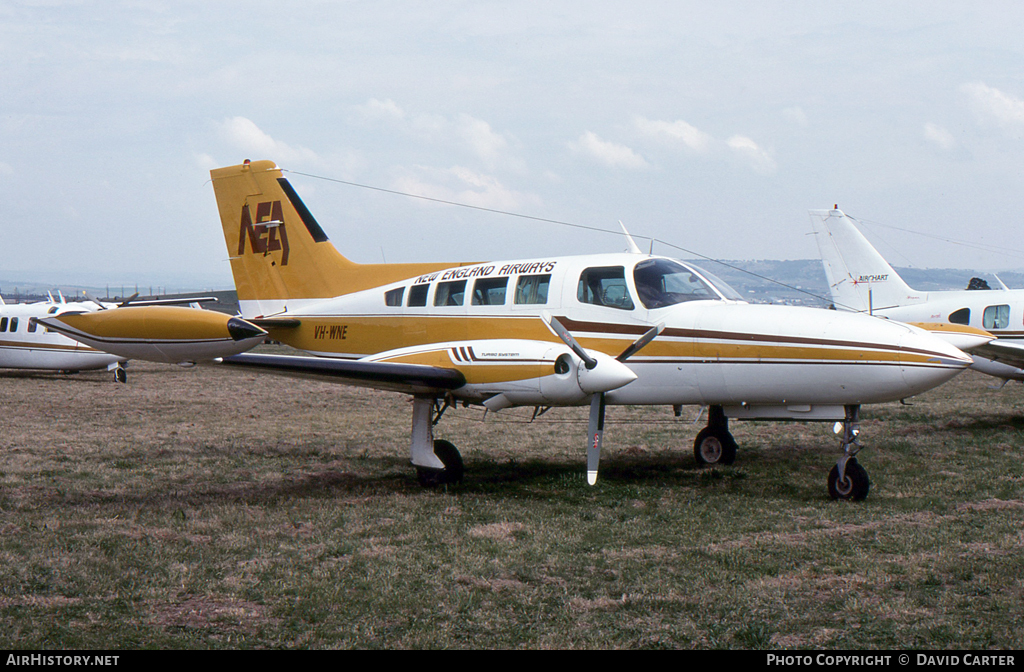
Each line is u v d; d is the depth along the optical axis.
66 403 16.20
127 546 6.05
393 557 5.87
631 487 8.49
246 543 6.21
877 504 7.55
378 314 10.22
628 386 8.76
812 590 5.11
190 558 5.77
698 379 8.38
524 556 5.87
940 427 12.98
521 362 7.96
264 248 11.70
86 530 6.57
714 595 5.00
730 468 9.68
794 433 12.62
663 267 8.98
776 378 7.93
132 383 21.11
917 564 5.59
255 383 21.42
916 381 7.23
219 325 7.59
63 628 4.46
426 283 9.92
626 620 4.64
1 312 21.98
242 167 11.87
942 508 7.32
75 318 8.07
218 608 4.82
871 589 5.10
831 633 4.40
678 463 10.10
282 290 11.55
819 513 7.21
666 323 8.48
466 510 7.41
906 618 4.60
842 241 20.70
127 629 4.46
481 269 9.63
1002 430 12.62
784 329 7.89
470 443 11.67
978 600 4.86
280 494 8.15
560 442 11.77
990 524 6.71
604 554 5.95
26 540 6.18
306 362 7.78
